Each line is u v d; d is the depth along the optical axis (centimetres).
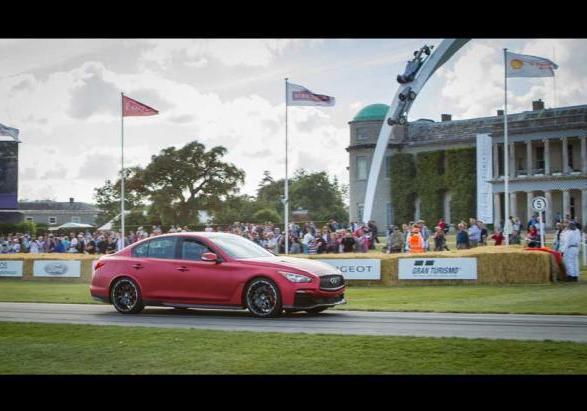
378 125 8719
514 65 3372
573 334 1073
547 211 7894
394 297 1903
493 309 1495
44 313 1548
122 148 3619
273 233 3512
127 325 1232
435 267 2339
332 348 941
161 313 1529
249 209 10800
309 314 1454
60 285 2708
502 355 866
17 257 3120
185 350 960
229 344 998
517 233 3556
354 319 1344
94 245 3656
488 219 7988
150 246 1527
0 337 1112
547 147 7925
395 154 8681
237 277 1410
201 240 1479
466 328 1161
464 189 8181
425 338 995
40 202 16688
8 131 5259
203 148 8462
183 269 1462
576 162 8019
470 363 826
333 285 1404
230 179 8525
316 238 3278
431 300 1775
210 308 1435
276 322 1309
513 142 8125
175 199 8369
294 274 1374
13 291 2341
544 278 2217
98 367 855
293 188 13075
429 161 8450
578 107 8038
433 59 7362
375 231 4100
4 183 9044
